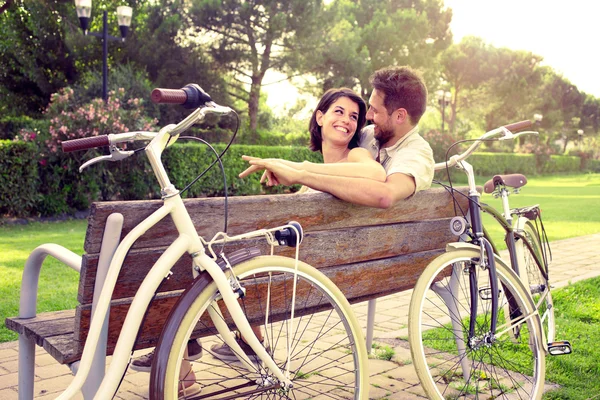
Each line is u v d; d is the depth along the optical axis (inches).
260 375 76.7
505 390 108.7
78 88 703.7
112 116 502.3
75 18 864.9
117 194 516.4
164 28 844.6
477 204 100.9
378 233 90.8
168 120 850.8
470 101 2009.1
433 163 97.3
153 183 528.1
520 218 127.8
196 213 69.9
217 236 70.7
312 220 81.4
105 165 496.7
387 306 181.6
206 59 884.6
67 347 69.6
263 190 627.5
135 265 66.7
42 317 83.4
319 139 115.8
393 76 96.5
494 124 2036.2
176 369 66.3
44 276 220.1
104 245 63.1
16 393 109.9
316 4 912.9
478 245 98.0
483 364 113.0
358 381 81.6
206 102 68.3
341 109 110.1
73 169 482.3
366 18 1379.2
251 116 999.6
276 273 78.6
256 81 954.1
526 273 122.3
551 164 1736.0
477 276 97.7
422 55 1298.0
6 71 880.3
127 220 64.7
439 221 101.5
